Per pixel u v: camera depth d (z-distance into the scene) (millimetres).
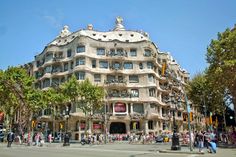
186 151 25828
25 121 54250
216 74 35812
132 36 76000
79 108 58469
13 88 52750
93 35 73750
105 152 25922
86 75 65625
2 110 58188
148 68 70688
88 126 63344
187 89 56344
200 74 55094
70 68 68938
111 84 67312
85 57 66625
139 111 67875
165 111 76500
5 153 24312
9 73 52344
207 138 27266
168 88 74250
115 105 66500
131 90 68875
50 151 27109
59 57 70875
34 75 78688
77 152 25734
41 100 54500
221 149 30359
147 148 32875
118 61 70188
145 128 66125
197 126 79750
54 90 61062
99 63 69125
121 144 46250
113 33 75875
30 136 45781
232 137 38875
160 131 70750
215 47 36719
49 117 65812
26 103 53906
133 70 70125
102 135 58312
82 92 53781
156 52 77625
